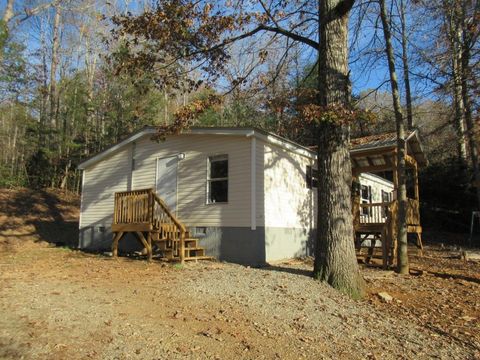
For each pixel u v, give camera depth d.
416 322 5.90
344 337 5.07
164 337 4.60
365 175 18.02
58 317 5.06
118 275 8.33
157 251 12.43
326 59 7.92
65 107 27.50
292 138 20.50
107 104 26.66
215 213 11.38
